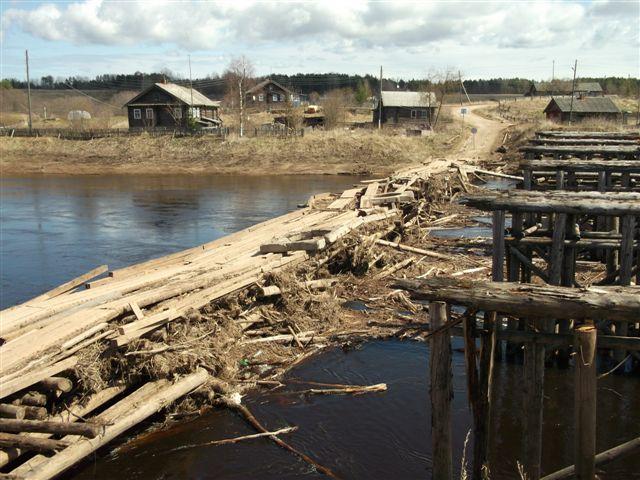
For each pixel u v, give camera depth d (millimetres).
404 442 9547
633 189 17312
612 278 12172
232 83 89000
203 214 32156
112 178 50406
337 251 17281
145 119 67000
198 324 11672
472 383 6949
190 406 10359
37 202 36781
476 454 7191
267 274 13945
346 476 8695
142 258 22484
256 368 11867
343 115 77625
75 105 117688
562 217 10797
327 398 10875
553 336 6988
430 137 60844
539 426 7113
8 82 141500
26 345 9227
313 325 13914
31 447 8086
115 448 9258
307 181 47594
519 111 89562
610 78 127000
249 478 8617
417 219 26219
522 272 13375
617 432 9750
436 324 6668
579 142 22531
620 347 8461
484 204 10531
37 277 20062
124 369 9844
